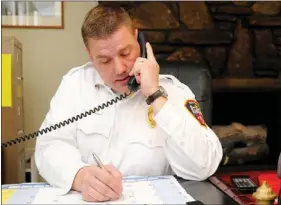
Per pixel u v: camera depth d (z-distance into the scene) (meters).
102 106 1.19
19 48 2.13
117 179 0.87
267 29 2.71
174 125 1.02
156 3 2.56
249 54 2.70
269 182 0.89
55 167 1.00
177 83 1.25
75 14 2.63
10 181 1.87
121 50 1.03
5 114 1.86
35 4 2.60
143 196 0.85
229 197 0.85
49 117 1.21
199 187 0.95
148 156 1.16
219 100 2.69
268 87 2.62
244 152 2.48
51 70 2.65
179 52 2.62
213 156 1.05
